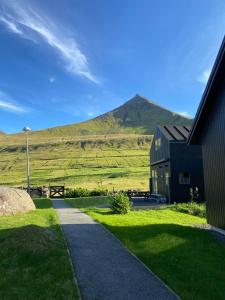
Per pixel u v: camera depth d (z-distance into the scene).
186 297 7.30
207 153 15.54
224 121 13.59
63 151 141.75
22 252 10.13
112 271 9.10
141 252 10.96
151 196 35.03
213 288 7.83
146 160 104.75
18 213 19.75
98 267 9.45
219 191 14.27
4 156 140.50
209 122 15.13
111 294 7.52
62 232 14.17
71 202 32.00
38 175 90.62
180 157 30.20
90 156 121.38
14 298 7.20
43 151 145.88
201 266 9.44
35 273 8.73
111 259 10.26
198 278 8.47
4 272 8.80
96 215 20.09
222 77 13.55
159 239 12.58
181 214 21.06
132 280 8.40
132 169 87.50
